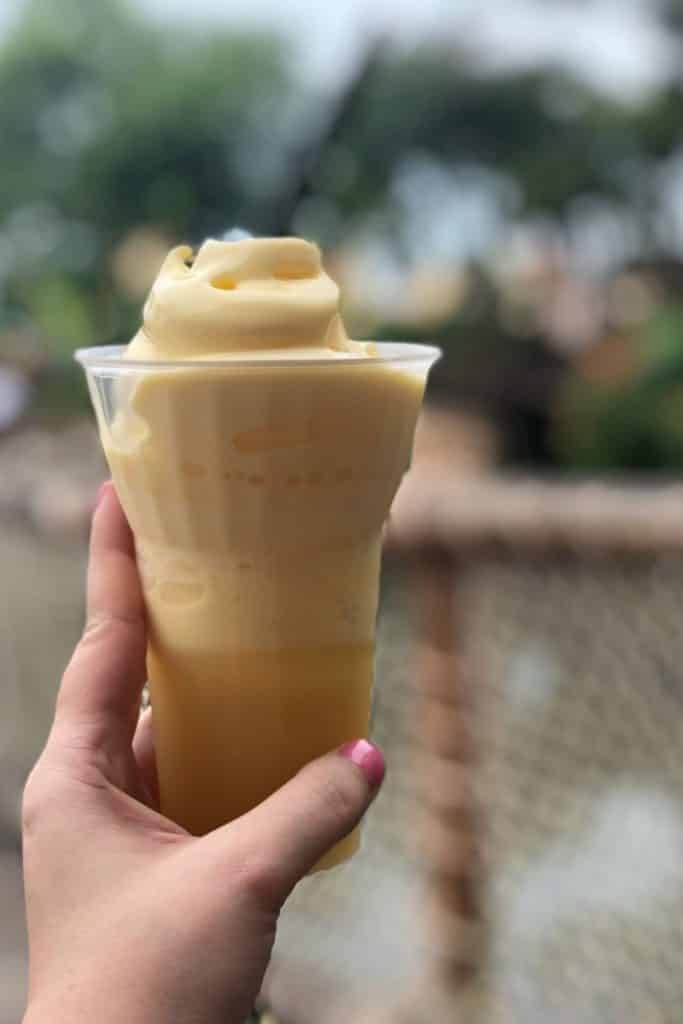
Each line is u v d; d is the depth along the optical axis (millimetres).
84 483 907
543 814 730
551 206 2756
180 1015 294
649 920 707
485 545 654
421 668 704
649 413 2104
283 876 305
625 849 727
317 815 311
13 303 2951
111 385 330
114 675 343
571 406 2271
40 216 3250
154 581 342
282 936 802
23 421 1977
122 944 299
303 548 329
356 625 344
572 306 2650
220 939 298
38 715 970
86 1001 294
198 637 336
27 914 323
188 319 327
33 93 3320
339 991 742
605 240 2785
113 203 3201
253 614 332
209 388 312
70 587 899
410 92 2770
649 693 701
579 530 636
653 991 696
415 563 679
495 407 2490
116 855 317
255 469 319
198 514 326
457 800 705
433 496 686
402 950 758
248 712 338
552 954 722
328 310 334
